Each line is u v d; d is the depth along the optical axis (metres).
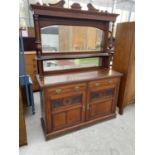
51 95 1.53
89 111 1.88
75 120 1.82
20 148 1.57
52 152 1.53
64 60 1.86
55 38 1.71
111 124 2.01
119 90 2.21
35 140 1.70
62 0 1.49
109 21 1.90
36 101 2.65
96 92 1.83
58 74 1.83
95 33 1.93
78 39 1.84
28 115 2.21
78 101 1.74
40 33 1.58
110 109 2.08
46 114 1.58
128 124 2.02
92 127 1.94
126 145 1.64
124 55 2.03
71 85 1.60
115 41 2.16
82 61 1.99
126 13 4.59
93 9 1.69
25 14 3.18
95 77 1.74
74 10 1.57
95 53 2.01
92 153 1.53
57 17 1.62
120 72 2.15
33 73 2.88
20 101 1.45
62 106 1.65
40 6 1.42
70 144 1.64
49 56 1.70
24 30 2.92
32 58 2.77
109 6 4.16
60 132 1.74
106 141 1.70
